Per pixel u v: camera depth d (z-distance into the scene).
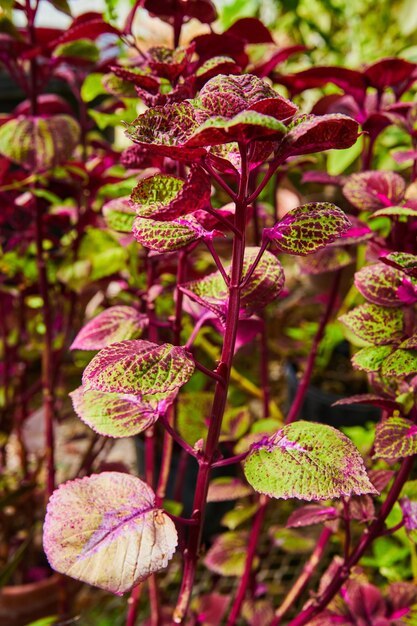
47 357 0.95
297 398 0.90
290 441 0.56
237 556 0.94
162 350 0.53
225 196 1.08
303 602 1.07
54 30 0.87
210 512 1.10
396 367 0.58
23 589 1.00
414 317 0.62
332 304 0.88
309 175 0.82
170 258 0.76
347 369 1.29
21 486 1.05
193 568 0.61
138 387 0.51
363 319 0.62
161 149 0.50
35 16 0.84
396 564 0.95
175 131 0.52
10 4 0.76
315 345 0.89
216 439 0.57
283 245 0.53
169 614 0.97
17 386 1.15
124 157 0.68
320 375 1.25
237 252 0.54
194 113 0.51
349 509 0.68
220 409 0.56
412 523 0.66
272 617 0.92
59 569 0.53
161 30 1.01
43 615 1.02
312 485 0.53
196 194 0.51
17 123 0.83
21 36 0.86
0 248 1.02
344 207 1.14
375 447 0.60
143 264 0.93
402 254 0.55
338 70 0.75
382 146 1.27
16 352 1.13
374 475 0.70
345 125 0.49
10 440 1.37
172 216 0.52
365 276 0.62
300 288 1.49
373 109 0.85
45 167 0.83
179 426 0.87
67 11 0.83
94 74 0.88
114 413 0.61
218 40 0.73
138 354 0.52
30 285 1.05
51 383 0.96
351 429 0.97
